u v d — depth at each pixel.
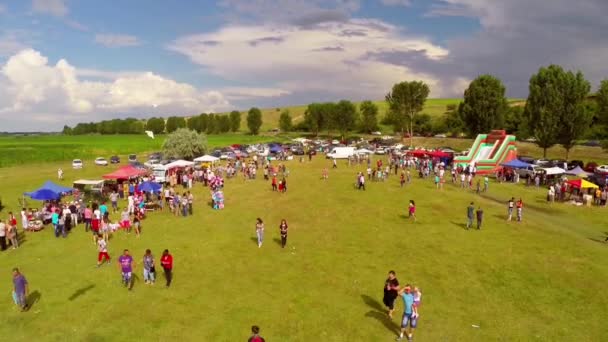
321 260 21.83
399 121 102.88
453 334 14.71
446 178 48.41
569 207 33.91
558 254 22.42
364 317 15.92
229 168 51.31
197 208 34.19
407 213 31.53
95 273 20.19
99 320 15.54
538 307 16.80
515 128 94.50
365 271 20.33
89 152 92.75
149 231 27.47
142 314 16.02
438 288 18.44
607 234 26.52
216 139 133.88
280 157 73.19
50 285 18.72
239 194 39.91
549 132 58.41
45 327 15.06
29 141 133.50
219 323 15.36
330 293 17.95
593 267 20.62
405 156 60.00
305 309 16.50
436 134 120.94
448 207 33.44
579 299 17.44
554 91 57.84
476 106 81.12
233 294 17.81
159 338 14.30
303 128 158.88
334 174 52.19
